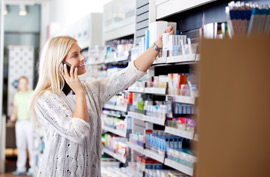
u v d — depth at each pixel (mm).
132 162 4371
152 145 3762
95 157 3008
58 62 2893
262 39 1895
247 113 1889
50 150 2842
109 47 5355
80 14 8625
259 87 1892
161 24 3559
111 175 4445
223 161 1884
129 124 4531
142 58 3207
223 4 3355
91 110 2982
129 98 4473
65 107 2820
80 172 2857
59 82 2930
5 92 13203
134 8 4629
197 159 1878
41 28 13484
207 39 1869
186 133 3049
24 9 13047
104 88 3150
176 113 3330
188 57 2990
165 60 3352
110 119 5250
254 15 2453
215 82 1875
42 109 2840
